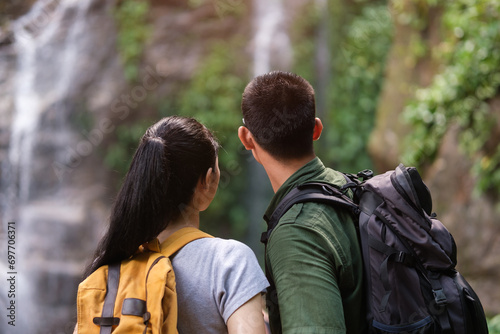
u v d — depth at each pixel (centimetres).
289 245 130
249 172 905
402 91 613
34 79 834
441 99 470
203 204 140
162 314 117
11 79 821
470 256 433
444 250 133
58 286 753
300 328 120
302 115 145
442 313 129
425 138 491
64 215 794
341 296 133
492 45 434
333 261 130
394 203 135
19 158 811
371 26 1002
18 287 730
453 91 460
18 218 796
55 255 778
